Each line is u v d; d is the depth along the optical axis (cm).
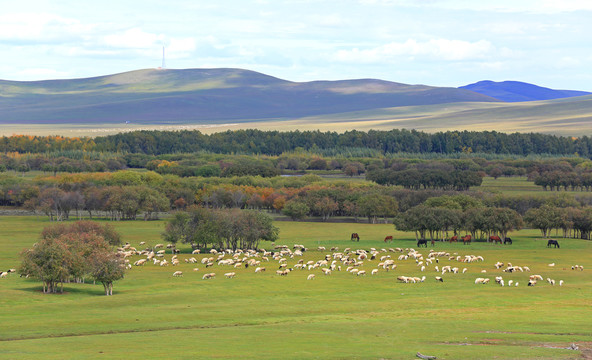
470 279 11606
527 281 11406
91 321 7706
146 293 10181
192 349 6181
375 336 6881
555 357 6022
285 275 12231
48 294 10250
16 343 6512
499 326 7406
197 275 12438
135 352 6038
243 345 6375
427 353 6116
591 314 8181
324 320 7850
